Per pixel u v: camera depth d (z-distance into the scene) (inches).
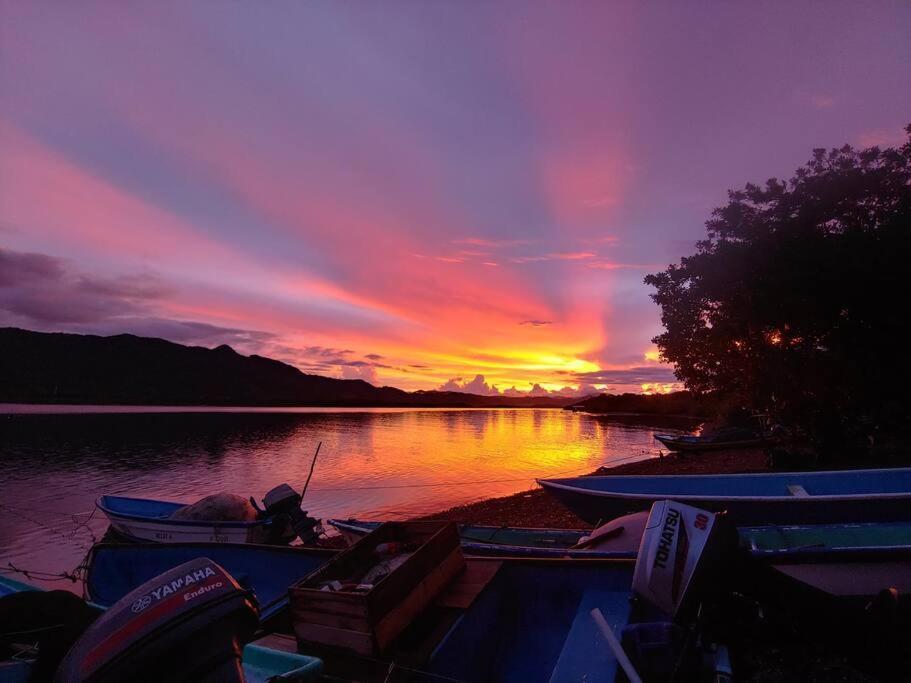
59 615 105.7
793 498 295.7
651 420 4042.8
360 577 173.9
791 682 132.5
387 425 3326.8
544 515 565.9
